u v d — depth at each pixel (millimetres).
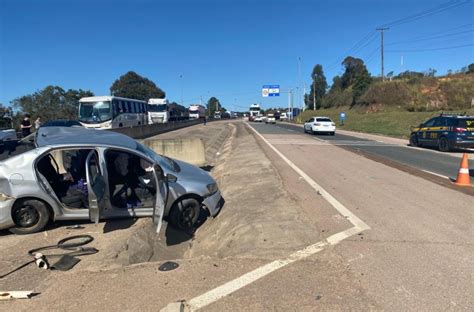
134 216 6633
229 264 4605
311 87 119938
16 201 6109
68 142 6418
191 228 6965
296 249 5016
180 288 4031
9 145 7055
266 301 3730
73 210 6402
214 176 12422
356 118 59344
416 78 72750
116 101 31438
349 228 5867
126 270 4531
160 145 13297
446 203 7418
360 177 10344
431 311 3561
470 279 4180
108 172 7043
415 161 14508
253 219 6371
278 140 24797
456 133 18172
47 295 4012
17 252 5457
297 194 8234
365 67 101125
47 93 67062
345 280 4137
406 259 4691
